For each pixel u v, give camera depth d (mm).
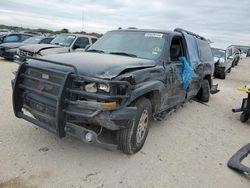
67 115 3244
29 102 3605
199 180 3514
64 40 11078
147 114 4047
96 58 3906
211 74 8172
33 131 4418
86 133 3240
